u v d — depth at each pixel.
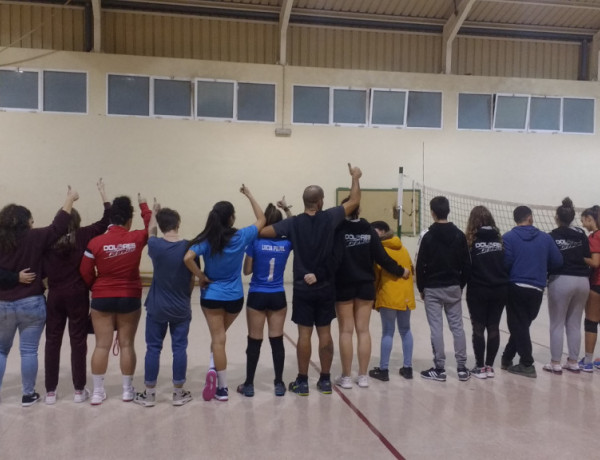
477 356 4.73
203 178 11.73
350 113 12.23
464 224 12.48
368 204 12.29
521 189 12.77
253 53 12.18
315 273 4.04
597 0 12.33
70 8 11.45
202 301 4.02
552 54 13.28
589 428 3.62
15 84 10.95
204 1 11.73
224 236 3.87
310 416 3.80
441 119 12.51
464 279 4.66
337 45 12.51
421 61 12.81
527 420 3.76
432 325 4.64
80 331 4.02
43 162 11.11
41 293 3.93
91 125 11.25
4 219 3.80
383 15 12.41
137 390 4.36
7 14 11.25
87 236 4.05
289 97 11.98
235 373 4.88
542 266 4.71
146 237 4.02
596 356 5.54
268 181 11.97
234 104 11.79
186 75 11.56
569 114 12.90
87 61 11.16
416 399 4.18
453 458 3.16
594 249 4.78
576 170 12.95
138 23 11.70
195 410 3.91
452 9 12.34
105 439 3.38
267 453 3.21
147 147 11.50
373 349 5.89
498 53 13.09
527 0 12.11
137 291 4.01
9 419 3.71
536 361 5.42
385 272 4.67
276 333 4.18
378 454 3.20
